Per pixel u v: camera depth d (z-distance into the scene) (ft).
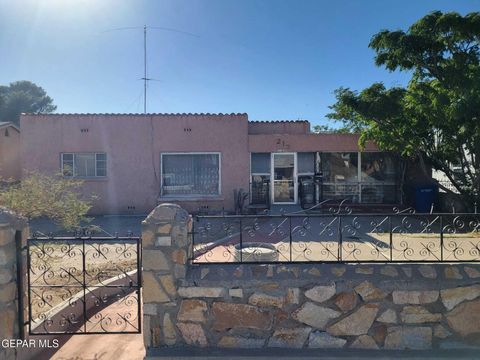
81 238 13.12
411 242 27.61
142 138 49.75
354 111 42.73
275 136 49.65
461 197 40.52
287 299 12.76
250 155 50.29
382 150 46.93
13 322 12.12
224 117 49.62
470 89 32.27
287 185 50.90
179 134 49.67
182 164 50.16
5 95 145.48
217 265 13.08
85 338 14.23
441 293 12.62
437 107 34.58
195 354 12.30
